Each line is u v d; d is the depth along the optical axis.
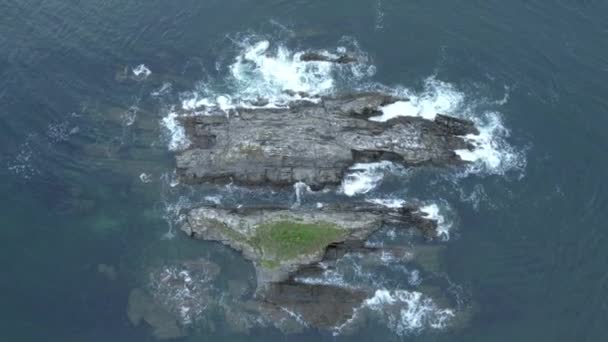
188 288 76.19
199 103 92.25
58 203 84.00
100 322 73.75
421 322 73.44
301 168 82.88
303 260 75.88
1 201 83.81
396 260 77.38
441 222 80.81
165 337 72.69
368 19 102.88
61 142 89.50
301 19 103.44
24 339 71.94
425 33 100.62
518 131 88.81
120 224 82.00
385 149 84.06
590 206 82.25
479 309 74.38
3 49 99.75
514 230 80.44
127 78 96.25
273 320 73.44
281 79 94.81
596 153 87.00
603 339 71.69
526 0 104.31
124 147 88.62
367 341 72.06
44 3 106.38
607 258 77.88
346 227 78.06
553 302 74.81
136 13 105.06
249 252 77.50
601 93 93.00
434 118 88.81
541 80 94.44
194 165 84.00
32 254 79.38
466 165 85.44
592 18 101.69
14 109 92.81
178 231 80.94
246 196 82.94
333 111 87.75
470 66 96.19
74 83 95.88
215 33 102.00
